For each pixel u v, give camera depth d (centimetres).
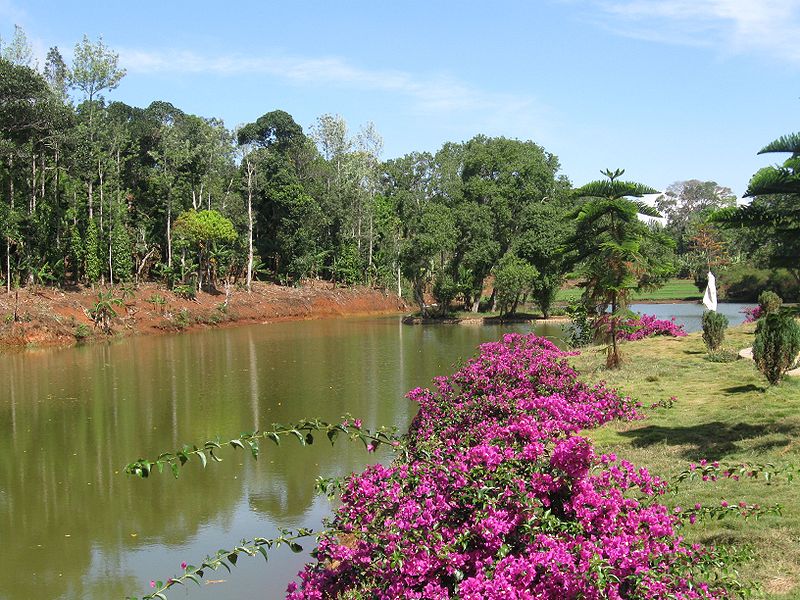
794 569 565
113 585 919
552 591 414
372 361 2894
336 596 479
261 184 5903
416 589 443
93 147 4444
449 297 5300
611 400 1080
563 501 473
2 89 3894
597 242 1945
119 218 4706
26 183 4378
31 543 1065
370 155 6769
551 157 6303
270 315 5281
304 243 6012
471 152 6162
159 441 1630
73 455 1534
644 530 462
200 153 5419
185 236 4991
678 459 910
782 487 762
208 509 1184
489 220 5319
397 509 482
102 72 4722
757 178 878
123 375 2630
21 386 2409
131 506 1210
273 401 2055
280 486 1277
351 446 1514
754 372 1539
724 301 6612
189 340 3941
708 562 479
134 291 4612
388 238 6712
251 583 898
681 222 10419
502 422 861
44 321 3672
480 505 462
